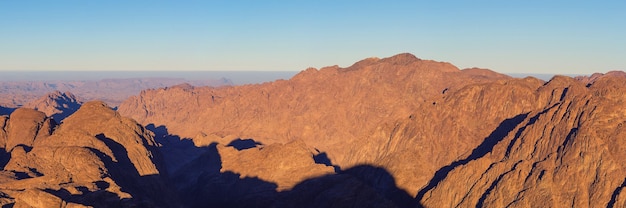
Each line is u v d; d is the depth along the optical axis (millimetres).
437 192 173000
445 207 166875
